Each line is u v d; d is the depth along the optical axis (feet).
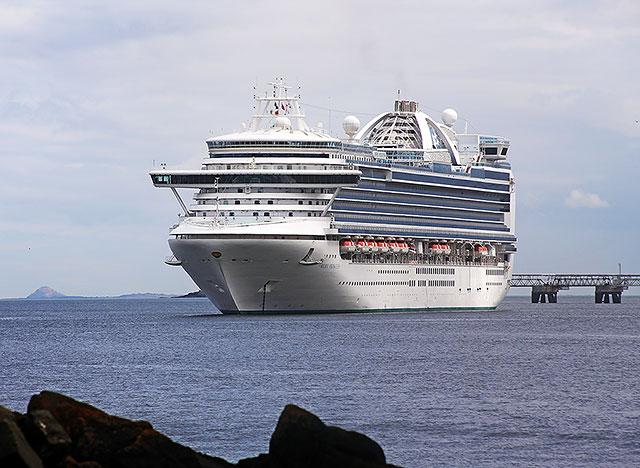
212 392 429.38
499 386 448.65
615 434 341.21
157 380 471.21
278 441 224.94
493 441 330.54
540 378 476.95
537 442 329.11
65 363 558.15
